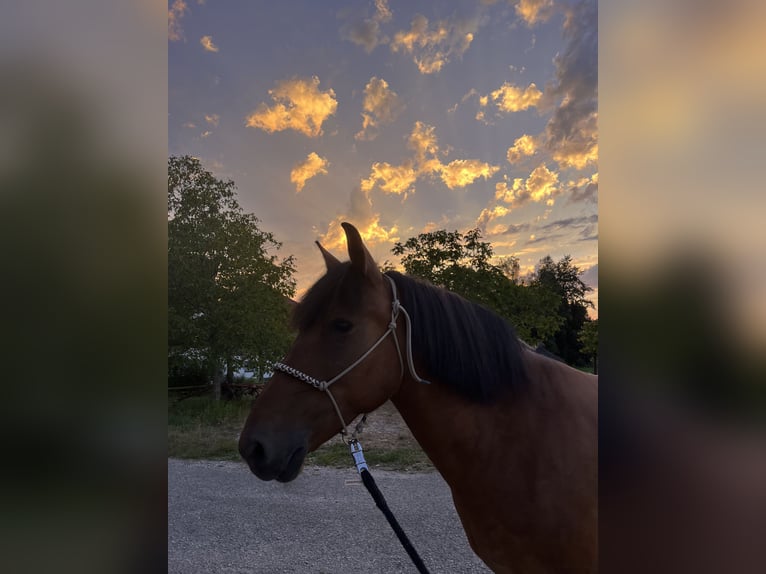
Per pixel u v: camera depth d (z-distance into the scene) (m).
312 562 3.19
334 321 1.52
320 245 1.77
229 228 9.05
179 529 3.76
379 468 5.30
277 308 9.09
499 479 1.53
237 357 9.84
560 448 1.50
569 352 5.15
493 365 1.57
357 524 3.80
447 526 3.72
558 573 1.48
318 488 4.70
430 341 1.55
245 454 1.46
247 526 3.80
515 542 1.52
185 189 9.01
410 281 1.66
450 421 1.57
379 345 1.52
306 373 1.50
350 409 1.52
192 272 8.82
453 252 5.62
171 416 8.57
